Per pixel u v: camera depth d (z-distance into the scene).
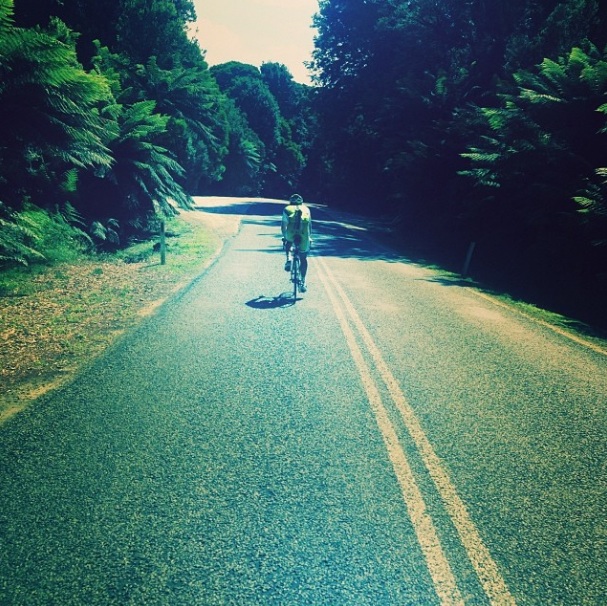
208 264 11.41
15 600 2.23
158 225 16.12
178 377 4.86
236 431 3.88
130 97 19.75
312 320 7.20
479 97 19.28
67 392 4.39
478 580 2.54
